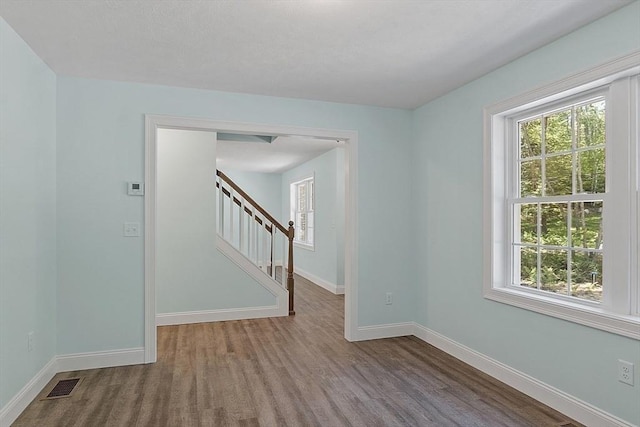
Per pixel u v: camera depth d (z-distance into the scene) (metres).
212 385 2.89
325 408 2.55
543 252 2.81
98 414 2.46
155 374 3.10
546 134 2.82
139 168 3.34
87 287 3.21
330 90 3.55
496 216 3.08
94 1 2.09
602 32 2.25
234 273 4.80
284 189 9.89
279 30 2.42
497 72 3.04
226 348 3.72
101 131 3.25
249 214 5.14
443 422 2.38
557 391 2.52
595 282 2.44
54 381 2.95
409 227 4.19
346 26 2.37
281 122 3.74
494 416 2.45
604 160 2.39
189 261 4.64
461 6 2.14
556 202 2.70
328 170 6.88
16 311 2.41
